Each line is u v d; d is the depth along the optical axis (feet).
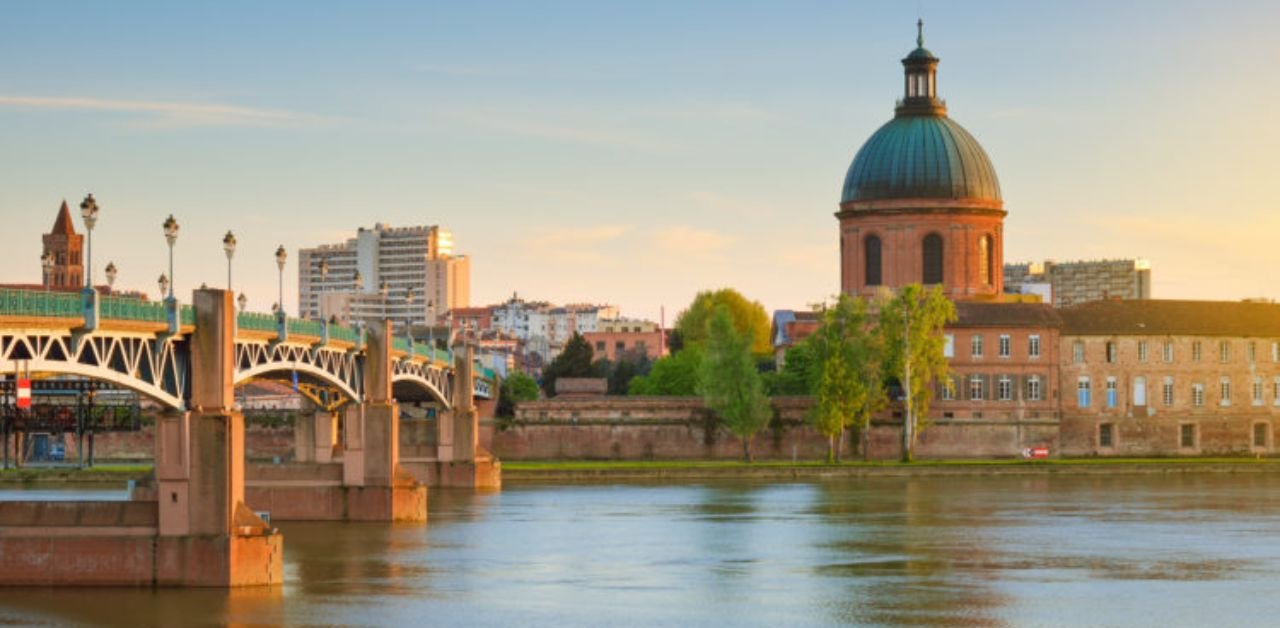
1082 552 396.78
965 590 337.31
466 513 492.54
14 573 313.53
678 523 460.55
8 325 266.36
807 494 561.43
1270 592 335.88
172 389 312.91
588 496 557.74
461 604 315.78
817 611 311.27
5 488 576.61
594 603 319.06
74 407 497.87
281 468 468.34
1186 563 378.32
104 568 313.12
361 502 465.88
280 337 386.73
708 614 307.58
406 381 549.13
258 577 317.63
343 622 293.64
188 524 313.12
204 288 311.27
